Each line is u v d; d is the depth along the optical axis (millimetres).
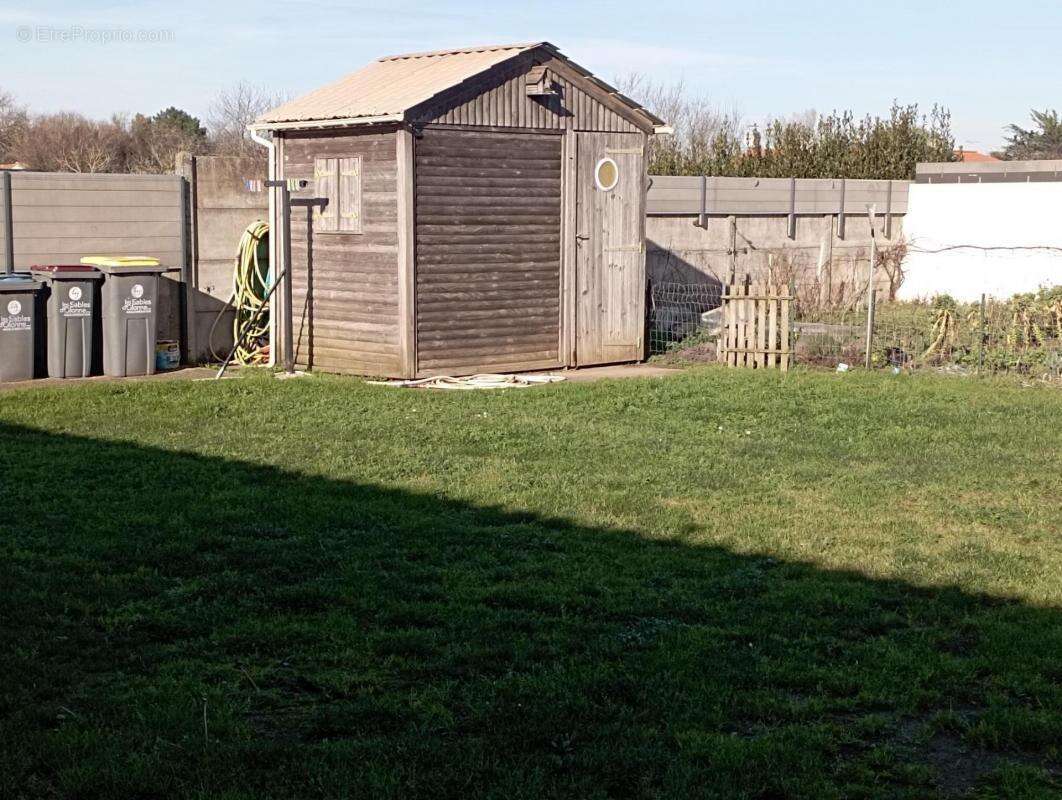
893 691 5637
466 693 5500
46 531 7984
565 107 17078
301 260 16969
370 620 6461
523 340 16984
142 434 11422
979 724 5277
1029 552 8094
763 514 8883
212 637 6137
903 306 27594
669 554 7797
